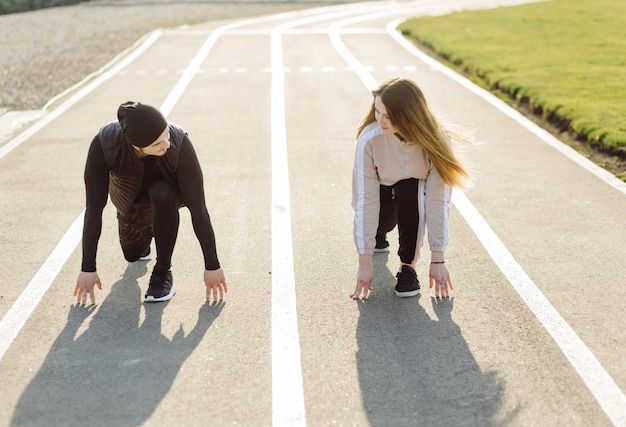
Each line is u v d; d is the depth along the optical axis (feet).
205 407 11.00
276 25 64.75
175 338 12.94
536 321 13.44
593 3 74.13
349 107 32.14
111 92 35.99
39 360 12.31
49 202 20.24
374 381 11.62
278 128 28.45
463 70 41.68
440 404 11.03
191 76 39.99
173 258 16.31
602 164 23.58
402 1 91.97
